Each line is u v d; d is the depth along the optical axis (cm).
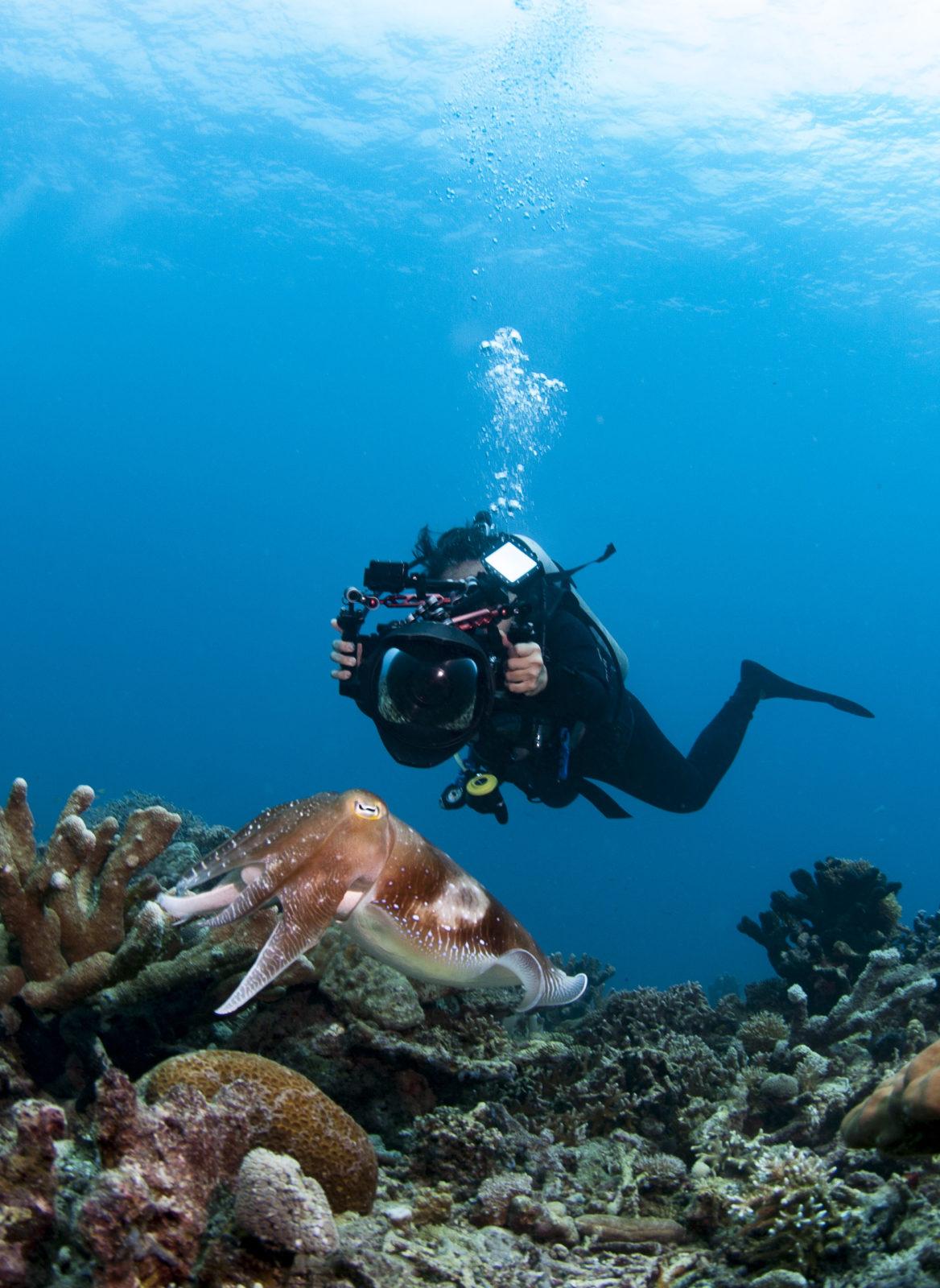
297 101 4066
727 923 4728
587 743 539
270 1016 333
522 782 519
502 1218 269
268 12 3622
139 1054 317
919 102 3266
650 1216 289
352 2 3456
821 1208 242
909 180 3628
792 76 3275
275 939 201
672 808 742
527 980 248
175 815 316
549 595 480
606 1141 350
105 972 295
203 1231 197
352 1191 244
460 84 3691
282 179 4616
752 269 4347
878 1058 389
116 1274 178
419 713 375
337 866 211
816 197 3809
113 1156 196
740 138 3562
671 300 4738
